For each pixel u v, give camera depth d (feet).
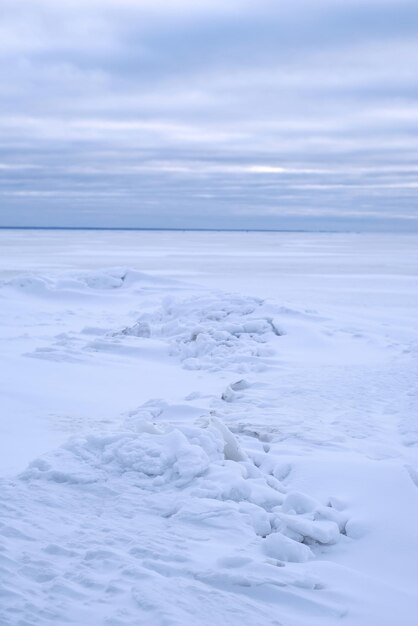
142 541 21.30
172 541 21.71
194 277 179.83
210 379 57.72
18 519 22.82
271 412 43.42
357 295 132.67
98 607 16.90
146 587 17.66
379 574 21.65
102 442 30.55
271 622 17.13
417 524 24.39
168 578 18.67
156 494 26.35
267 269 213.87
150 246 460.55
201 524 23.62
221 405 46.21
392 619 18.13
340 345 71.15
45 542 20.92
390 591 19.81
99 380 56.29
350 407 45.11
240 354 65.62
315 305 112.06
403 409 44.21
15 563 19.15
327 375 56.54
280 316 84.23
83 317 98.07
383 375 55.62
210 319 84.07
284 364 62.80
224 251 377.09
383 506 25.80
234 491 26.71
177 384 55.77
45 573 18.56
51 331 84.74
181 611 16.78
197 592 18.02
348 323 82.74
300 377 56.13
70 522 23.00
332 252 377.71
